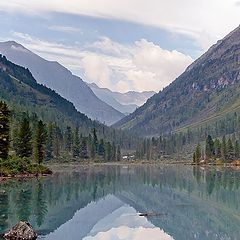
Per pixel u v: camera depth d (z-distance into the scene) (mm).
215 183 123750
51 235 49469
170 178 141875
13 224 52656
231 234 55344
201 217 67062
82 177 137000
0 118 123688
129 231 55062
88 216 65062
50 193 88250
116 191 100188
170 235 53625
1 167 122250
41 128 155625
